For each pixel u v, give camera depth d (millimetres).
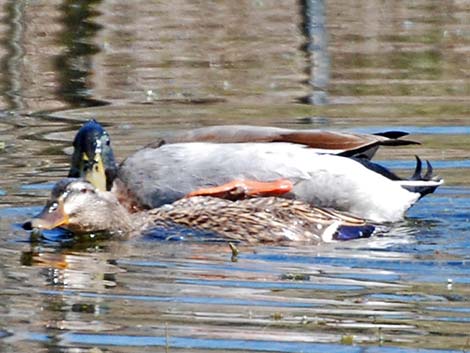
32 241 13102
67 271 11922
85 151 14000
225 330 10148
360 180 13297
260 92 20062
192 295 11039
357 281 11391
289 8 27000
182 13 26562
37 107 19188
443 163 15766
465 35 24344
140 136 17094
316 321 10305
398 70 21625
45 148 16562
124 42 23891
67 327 10281
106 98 19734
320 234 12930
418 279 11406
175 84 20766
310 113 18438
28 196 14414
